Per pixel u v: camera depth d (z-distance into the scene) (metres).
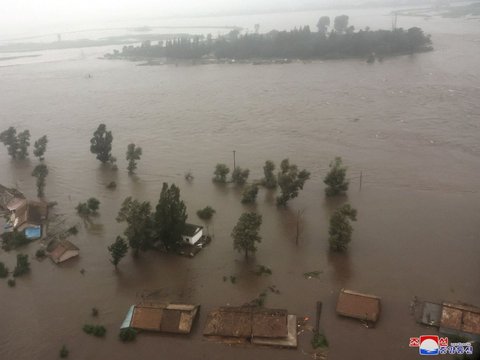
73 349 49.41
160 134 119.56
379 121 118.00
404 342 47.84
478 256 61.53
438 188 81.19
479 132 105.12
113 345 49.69
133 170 96.75
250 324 49.88
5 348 50.06
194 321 52.03
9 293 58.94
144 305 53.31
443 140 102.31
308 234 69.25
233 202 80.69
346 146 103.12
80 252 67.31
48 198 85.94
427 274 58.44
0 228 75.12
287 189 76.88
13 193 84.75
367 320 50.41
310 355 46.97
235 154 102.44
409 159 94.00
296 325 50.47
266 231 70.69
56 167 101.50
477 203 75.25
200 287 58.34
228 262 63.06
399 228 69.25
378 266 60.62
